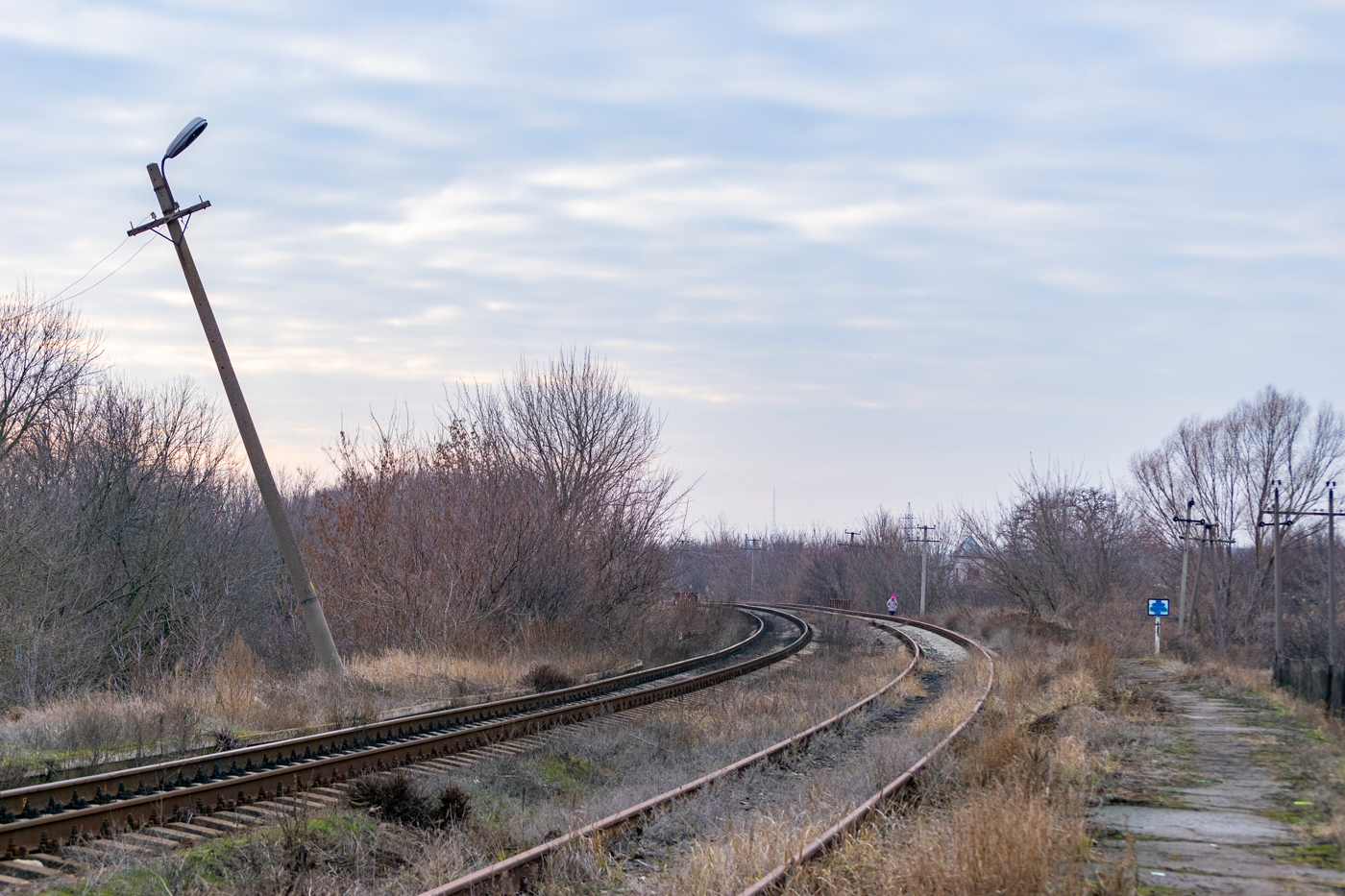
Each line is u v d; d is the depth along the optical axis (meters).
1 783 8.77
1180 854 7.79
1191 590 55.19
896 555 78.19
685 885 6.80
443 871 7.45
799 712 16.95
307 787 10.13
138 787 9.17
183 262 16.86
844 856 7.38
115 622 25.95
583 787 11.75
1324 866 7.48
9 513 22.80
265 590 33.41
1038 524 53.06
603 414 31.69
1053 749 12.09
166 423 29.73
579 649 25.03
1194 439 57.50
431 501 25.08
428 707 15.70
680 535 32.38
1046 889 6.35
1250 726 15.34
